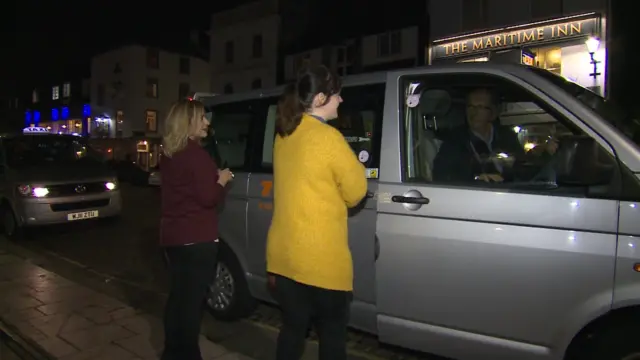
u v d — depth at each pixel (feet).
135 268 21.39
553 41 47.73
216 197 9.62
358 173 7.37
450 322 9.23
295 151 7.54
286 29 97.25
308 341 13.01
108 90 138.51
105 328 13.48
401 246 9.62
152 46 134.10
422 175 9.87
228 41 106.73
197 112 9.77
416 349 9.78
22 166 28.40
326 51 83.66
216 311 14.21
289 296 7.70
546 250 8.27
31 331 13.25
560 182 8.39
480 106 9.72
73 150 31.53
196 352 10.04
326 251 7.34
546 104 8.82
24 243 26.45
